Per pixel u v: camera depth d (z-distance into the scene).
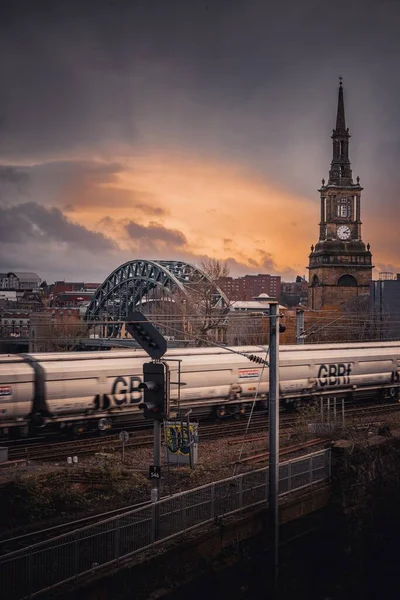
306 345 45.12
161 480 27.30
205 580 22.05
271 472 24.50
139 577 20.28
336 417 37.06
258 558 24.28
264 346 42.34
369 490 29.20
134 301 118.00
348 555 27.80
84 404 34.50
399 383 49.03
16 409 32.50
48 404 33.38
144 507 21.06
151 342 21.86
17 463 27.94
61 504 24.27
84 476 26.70
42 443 32.97
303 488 27.41
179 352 38.78
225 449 32.50
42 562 18.36
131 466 29.06
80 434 35.09
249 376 40.16
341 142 149.25
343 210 146.88
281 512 25.83
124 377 35.78
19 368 32.69
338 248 145.62
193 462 28.97
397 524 29.09
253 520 24.44
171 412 36.91
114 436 34.75
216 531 22.91
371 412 43.66
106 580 19.30
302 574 26.41
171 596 20.66
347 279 146.62
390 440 32.44
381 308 106.69
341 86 150.38
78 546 19.14
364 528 28.47
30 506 23.45
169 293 97.00
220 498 23.83
